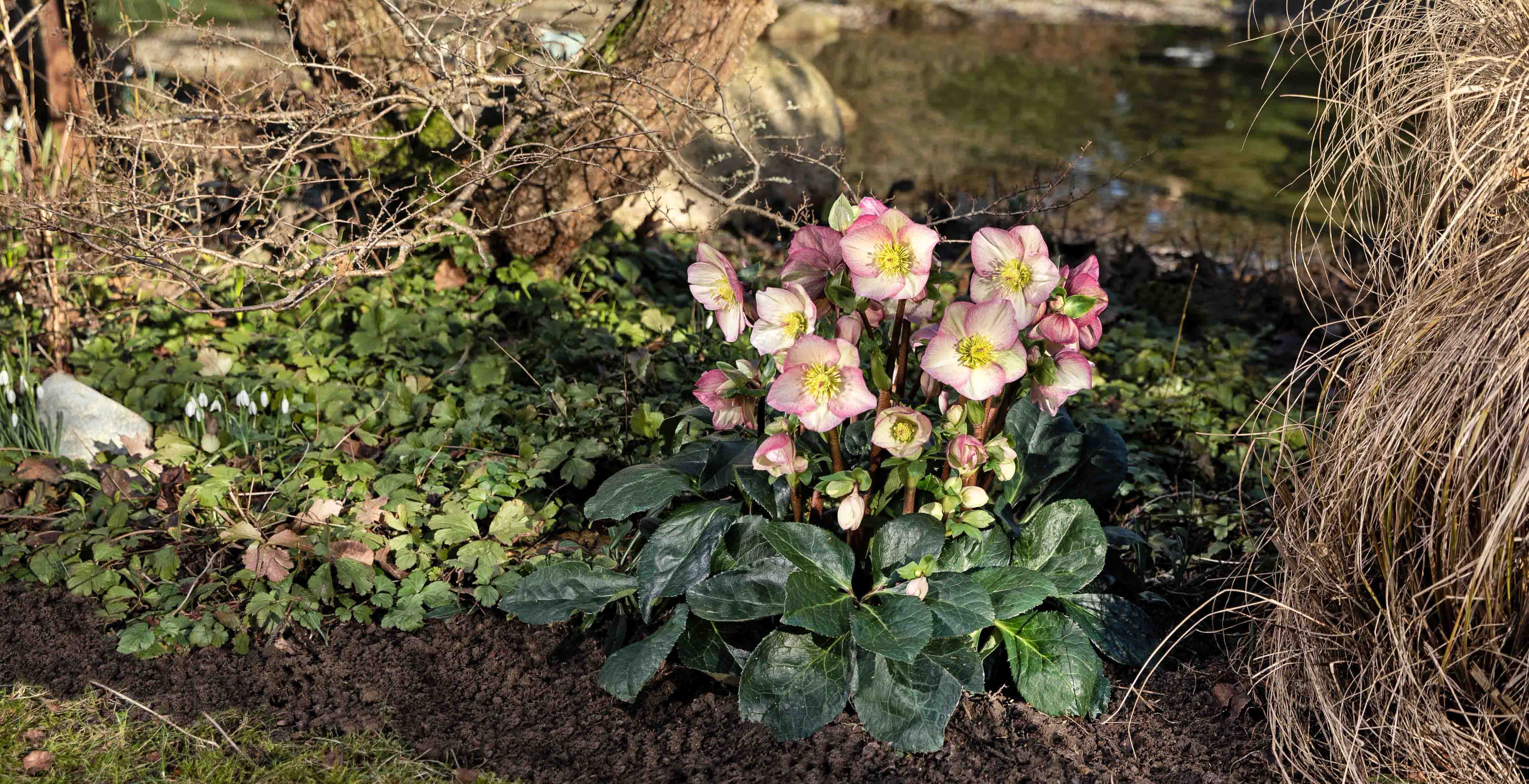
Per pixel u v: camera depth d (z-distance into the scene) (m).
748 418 2.69
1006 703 2.78
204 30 4.72
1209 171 9.94
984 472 2.80
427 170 4.62
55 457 3.73
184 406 4.11
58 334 4.36
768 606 2.64
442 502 3.62
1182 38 18.53
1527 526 2.19
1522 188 2.38
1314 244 3.02
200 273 4.04
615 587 2.93
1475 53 2.57
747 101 7.17
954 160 9.96
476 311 4.98
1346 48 2.80
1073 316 2.49
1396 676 2.39
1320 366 2.75
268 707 2.79
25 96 4.45
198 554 3.35
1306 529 2.57
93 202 4.18
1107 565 3.03
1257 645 2.83
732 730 2.72
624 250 5.81
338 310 4.82
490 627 3.11
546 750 2.67
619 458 3.91
